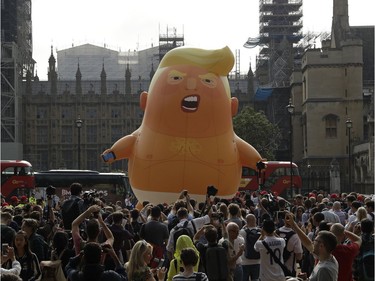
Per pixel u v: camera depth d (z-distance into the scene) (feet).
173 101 132.46
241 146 140.15
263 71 596.70
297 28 590.14
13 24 491.72
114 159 141.69
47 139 547.49
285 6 583.17
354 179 407.23
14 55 482.69
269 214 95.30
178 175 131.54
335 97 418.31
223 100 134.51
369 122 368.68
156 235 68.64
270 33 586.45
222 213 74.43
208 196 88.28
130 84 558.97
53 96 548.31
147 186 134.41
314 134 418.51
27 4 549.95
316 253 46.37
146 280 45.75
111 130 553.64
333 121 419.33
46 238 69.51
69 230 65.46
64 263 52.85
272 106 502.38
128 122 554.46
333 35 478.59
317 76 419.33
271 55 563.89
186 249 47.32
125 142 141.28
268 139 420.36
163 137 132.98
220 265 55.52
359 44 416.26
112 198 243.60
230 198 136.36
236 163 137.39
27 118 544.62
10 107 485.97
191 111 131.75
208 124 132.36
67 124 549.95
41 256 56.75
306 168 415.64
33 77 576.20
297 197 115.03
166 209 102.17
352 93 416.67
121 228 64.64
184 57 135.23
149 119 136.77
